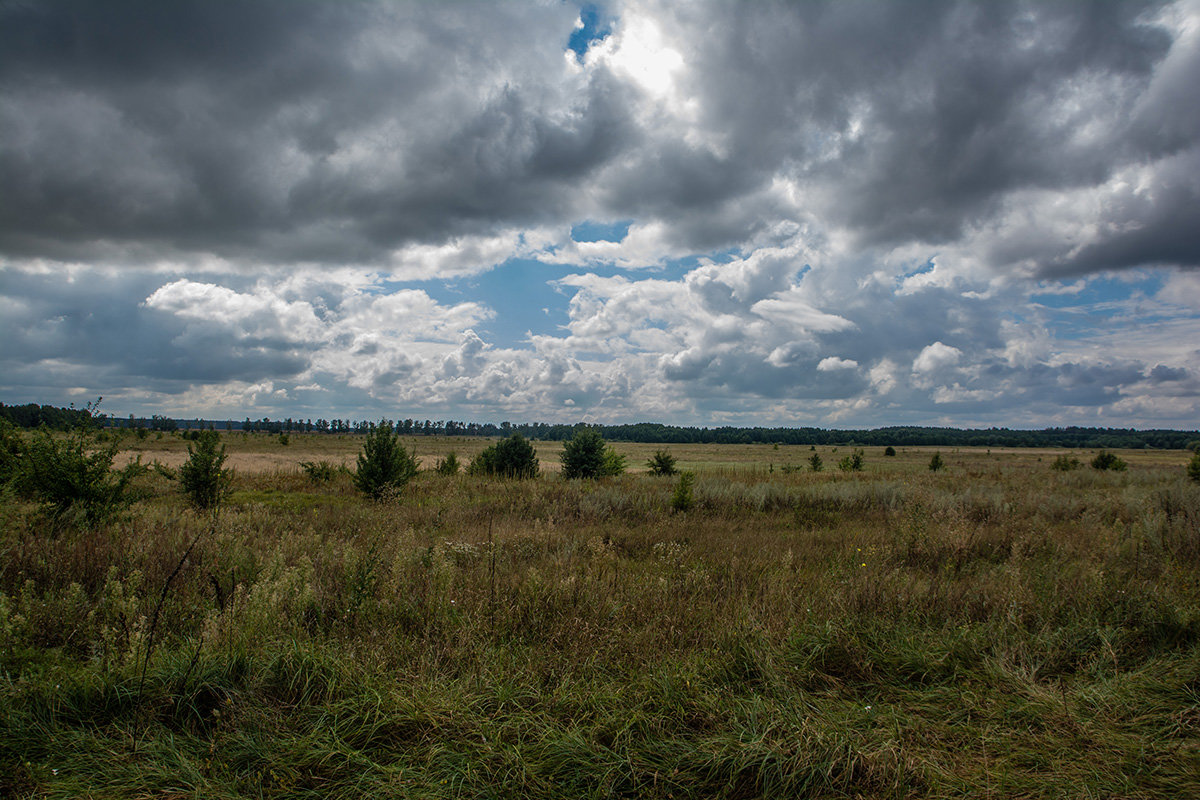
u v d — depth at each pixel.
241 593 4.66
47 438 9.27
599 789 2.70
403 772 2.78
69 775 2.73
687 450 109.75
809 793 2.78
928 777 2.86
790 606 4.89
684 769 2.91
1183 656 4.14
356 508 12.45
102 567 5.80
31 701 3.15
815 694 3.71
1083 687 3.72
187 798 2.61
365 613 4.65
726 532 10.25
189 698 3.25
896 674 3.99
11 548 6.04
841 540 9.28
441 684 3.49
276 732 3.04
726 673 3.84
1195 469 22.00
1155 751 3.08
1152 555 6.93
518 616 4.76
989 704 3.56
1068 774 2.91
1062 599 5.09
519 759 2.85
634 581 6.01
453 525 10.64
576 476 23.23
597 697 3.39
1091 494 16.23
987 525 10.55
